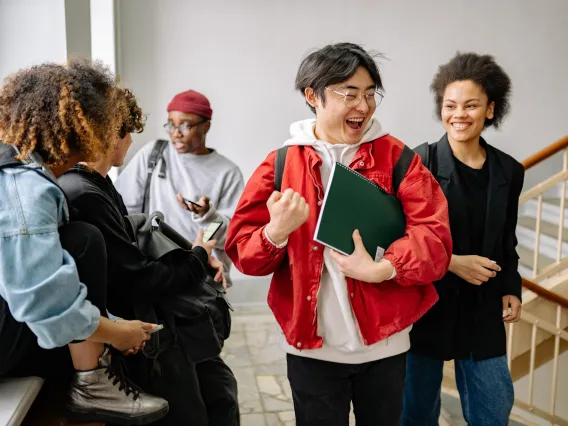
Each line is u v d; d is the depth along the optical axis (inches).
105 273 51.2
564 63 175.9
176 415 61.3
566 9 172.4
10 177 45.1
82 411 52.7
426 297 59.0
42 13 84.7
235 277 163.9
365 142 58.0
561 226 125.5
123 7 150.6
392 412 60.4
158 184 112.2
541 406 167.5
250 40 159.3
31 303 42.8
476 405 74.2
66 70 48.1
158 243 61.6
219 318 67.0
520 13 170.6
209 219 101.3
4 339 47.7
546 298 115.8
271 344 142.7
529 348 122.6
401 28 165.5
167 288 60.6
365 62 54.0
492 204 68.6
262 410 110.8
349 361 57.2
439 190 58.6
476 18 168.7
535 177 186.7
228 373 71.8
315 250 55.7
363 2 162.4
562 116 180.1
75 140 47.3
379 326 56.0
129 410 53.1
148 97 156.9
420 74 168.6
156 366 60.6
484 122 71.7
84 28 88.9
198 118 109.8
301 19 160.6
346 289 56.1
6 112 46.4
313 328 56.2
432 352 71.2
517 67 174.2
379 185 56.8
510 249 72.6
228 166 115.5
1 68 84.4
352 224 54.2
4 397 49.8
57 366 55.3
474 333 71.1
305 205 52.3
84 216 55.6
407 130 171.2
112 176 144.1
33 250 43.4
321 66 54.1
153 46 154.6
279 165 58.0
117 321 52.4
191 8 154.9
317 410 58.4
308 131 58.9
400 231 57.6
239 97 161.8
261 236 54.4
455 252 69.5
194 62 157.6
